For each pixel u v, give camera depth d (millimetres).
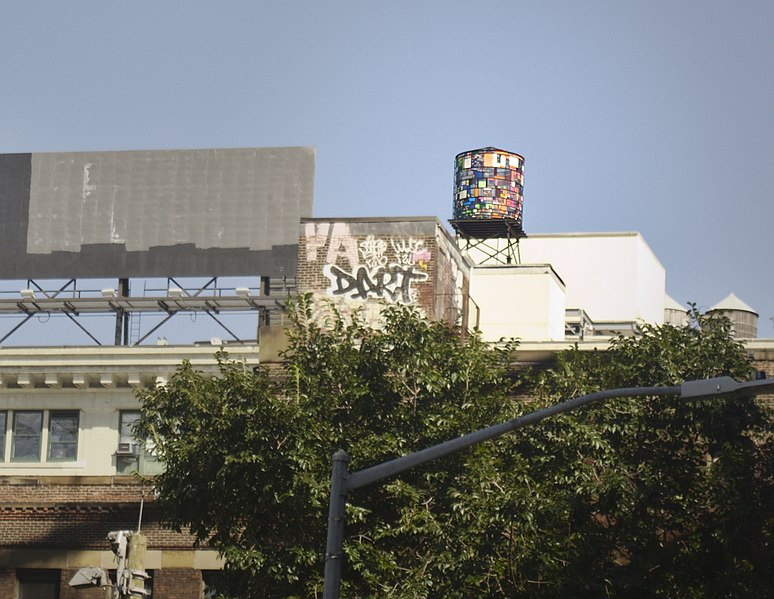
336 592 21500
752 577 29203
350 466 30609
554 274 53500
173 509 31516
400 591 28953
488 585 29062
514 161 59969
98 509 42031
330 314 42875
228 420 30109
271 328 41438
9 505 42312
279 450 30156
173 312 50969
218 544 32281
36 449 44594
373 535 30359
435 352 31797
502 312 51938
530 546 28734
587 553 29359
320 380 31984
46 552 42031
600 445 30234
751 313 64000
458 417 30953
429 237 43094
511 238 61719
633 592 29766
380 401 31766
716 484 30125
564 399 31188
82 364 44281
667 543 30266
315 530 30672
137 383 44219
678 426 31453
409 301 42688
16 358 44531
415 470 30812
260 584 30688
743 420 31234
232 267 51469
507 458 30844
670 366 31422
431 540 29688
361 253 43281
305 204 51750
